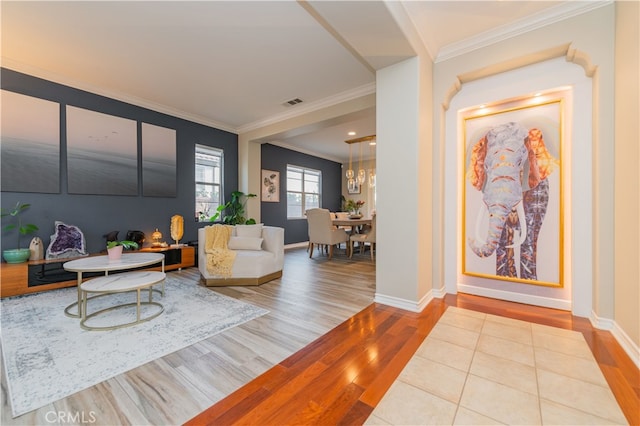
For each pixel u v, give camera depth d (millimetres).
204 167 5254
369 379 1514
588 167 2311
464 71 2707
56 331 2098
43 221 3369
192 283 3502
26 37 2670
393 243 2664
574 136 2369
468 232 2984
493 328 2152
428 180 2773
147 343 1912
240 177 5703
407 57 2516
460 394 1386
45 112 3361
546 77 2475
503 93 2686
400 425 1190
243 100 4227
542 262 2609
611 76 2049
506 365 1641
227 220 5363
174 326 2195
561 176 2504
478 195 2922
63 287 3242
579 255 2357
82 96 3658
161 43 2779
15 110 3166
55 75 3377
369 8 1857
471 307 2611
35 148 3293
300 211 7637
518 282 2729
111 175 3908
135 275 2518
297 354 1774
